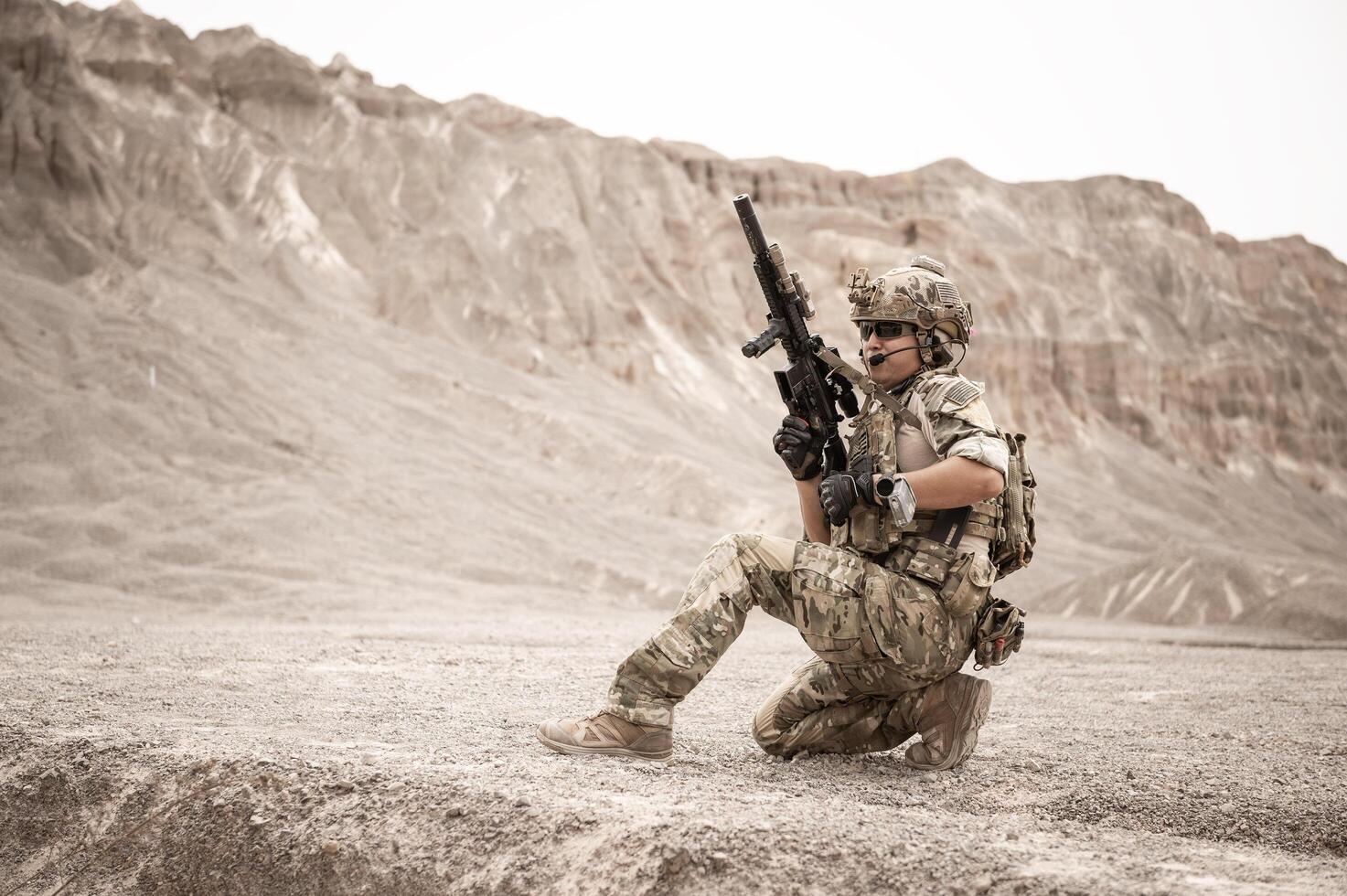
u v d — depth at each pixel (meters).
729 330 68.38
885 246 75.38
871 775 3.60
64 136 49.25
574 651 9.98
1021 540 3.57
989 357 78.50
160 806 3.44
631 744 3.61
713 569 3.58
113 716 4.57
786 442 3.67
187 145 57.81
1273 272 108.69
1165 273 100.44
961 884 2.43
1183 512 75.75
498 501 35.09
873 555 3.56
